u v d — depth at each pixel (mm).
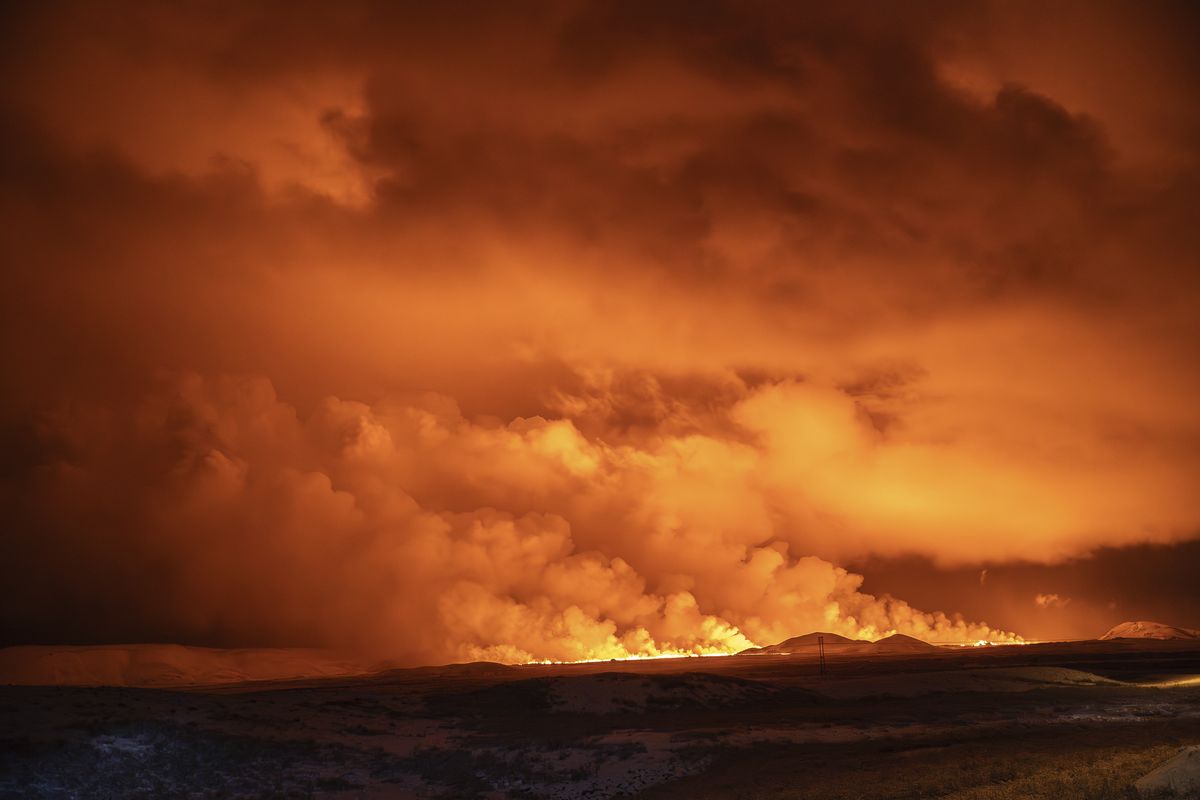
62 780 40875
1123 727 57469
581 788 48188
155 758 46594
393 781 50062
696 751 56094
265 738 54688
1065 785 28422
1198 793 24406
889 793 33906
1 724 46969
